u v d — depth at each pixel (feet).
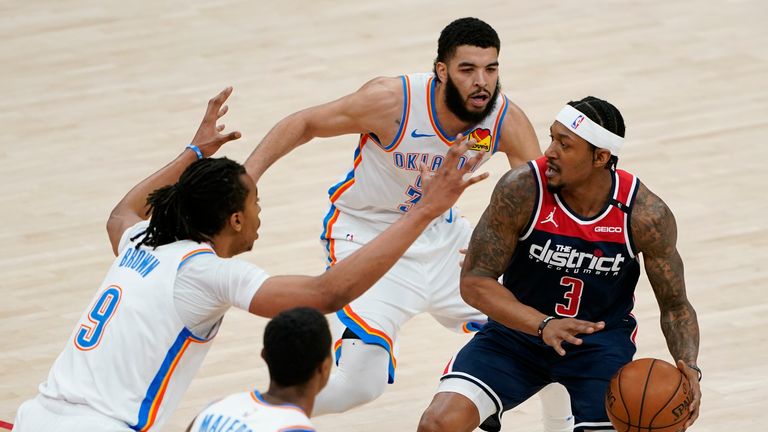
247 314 66.85
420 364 61.41
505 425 55.42
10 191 83.46
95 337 37.27
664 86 97.81
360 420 55.98
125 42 111.75
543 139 87.66
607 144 41.19
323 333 31.91
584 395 44.42
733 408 55.21
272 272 70.08
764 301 65.67
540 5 117.39
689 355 43.06
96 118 95.96
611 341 44.80
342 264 36.76
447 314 53.57
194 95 99.66
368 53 106.73
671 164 84.23
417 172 50.98
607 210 42.52
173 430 54.70
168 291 37.09
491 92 48.37
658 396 40.91
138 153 89.30
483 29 47.80
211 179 37.88
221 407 32.07
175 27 114.83
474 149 50.47
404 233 36.86
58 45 111.75
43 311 66.74
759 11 114.42
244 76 102.89
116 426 36.17
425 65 103.45
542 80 99.30
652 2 117.39
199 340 37.70
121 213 42.80
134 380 36.73
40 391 38.14
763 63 102.06
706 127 90.17
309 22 114.83
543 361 45.42
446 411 44.42
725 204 78.07
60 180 85.10
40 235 76.69
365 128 50.62
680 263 43.78
